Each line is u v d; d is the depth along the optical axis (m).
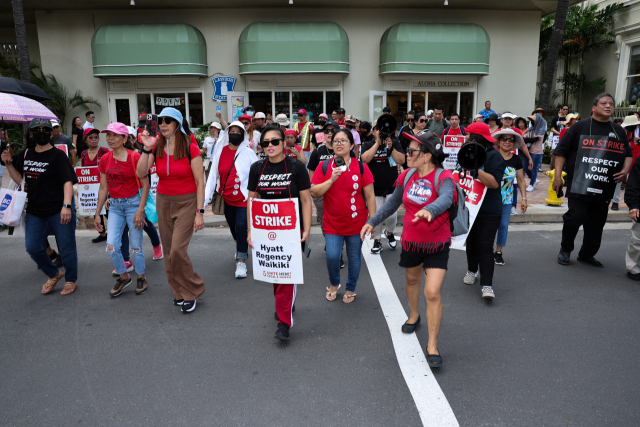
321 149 5.93
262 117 8.71
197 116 15.82
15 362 3.61
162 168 4.33
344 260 6.25
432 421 2.83
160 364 3.56
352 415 2.90
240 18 15.32
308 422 2.84
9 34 18.09
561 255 5.95
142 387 3.24
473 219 4.55
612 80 18.52
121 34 14.52
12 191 4.77
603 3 19.06
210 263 6.16
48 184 4.87
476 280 5.38
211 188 5.75
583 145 5.55
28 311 4.62
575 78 19.48
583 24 18.41
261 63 14.73
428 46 14.80
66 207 4.82
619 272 5.61
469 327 4.14
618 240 7.05
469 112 16.17
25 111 5.23
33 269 5.98
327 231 4.66
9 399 3.12
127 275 5.15
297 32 14.64
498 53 15.95
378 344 3.85
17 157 4.97
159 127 4.29
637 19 16.91
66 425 2.84
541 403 2.99
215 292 5.11
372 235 3.81
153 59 14.60
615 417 2.84
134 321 4.36
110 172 4.89
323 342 3.89
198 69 14.93
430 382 3.26
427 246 3.49
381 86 15.80
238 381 3.31
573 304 4.64
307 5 15.07
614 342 3.82
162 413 2.94
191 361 3.60
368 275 5.59
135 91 15.59
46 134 4.80
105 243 7.21
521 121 10.63
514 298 4.82
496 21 15.77
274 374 3.39
